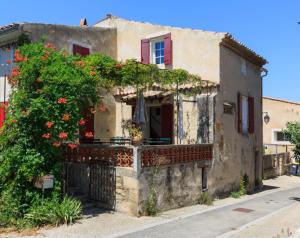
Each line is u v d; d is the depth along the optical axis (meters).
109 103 17.33
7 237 8.66
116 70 12.03
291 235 9.09
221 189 15.41
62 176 11.23
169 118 16.17
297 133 21.94
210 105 14.94
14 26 13.17
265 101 29.55
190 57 15.90
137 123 12.76
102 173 11.85
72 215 10.18
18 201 10.02
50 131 10.20
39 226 9.58
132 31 17.92
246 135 18.12
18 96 10.19
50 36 14.55
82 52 16.17
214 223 10.58
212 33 15.24
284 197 16.42
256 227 10.13
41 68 10.28
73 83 10.26
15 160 10.09
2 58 13.98
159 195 11.79
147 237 8.93
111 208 11.52
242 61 17.72
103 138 16.84
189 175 13.27
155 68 13.12
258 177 19.91
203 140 15.05
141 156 11.17
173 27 16.45
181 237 9.02
